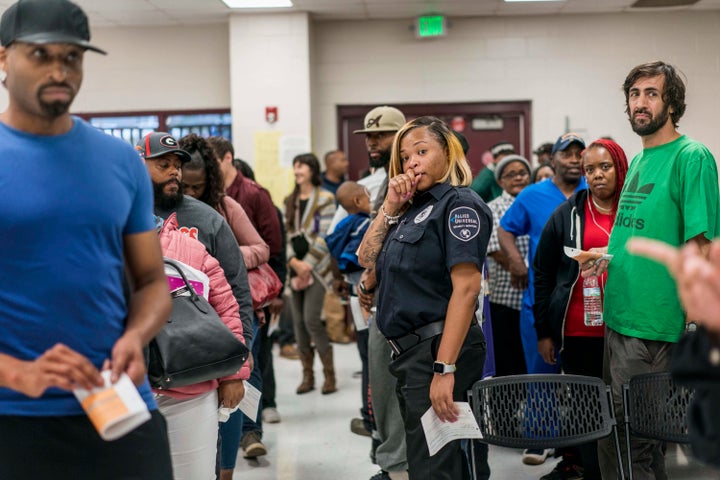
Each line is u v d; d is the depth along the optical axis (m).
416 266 2.40
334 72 7.71
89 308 1.64
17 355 1.60
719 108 7.39
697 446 1.29
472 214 2.36
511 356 4.50
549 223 3.46
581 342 3.35
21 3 1.54
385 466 3.42
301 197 5.79
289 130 7.31
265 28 7.29
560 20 7.50
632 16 7.43
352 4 7.02
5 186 1.57
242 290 2.87
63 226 1.60
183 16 7.32
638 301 2.66
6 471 1.63
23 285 1.59
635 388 2.50
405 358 2.45
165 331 2.27
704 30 7.38
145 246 1.79
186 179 3.19
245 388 2.84
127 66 7.73
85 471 1.68
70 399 1.65
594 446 3.29
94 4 6.85
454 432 2.33
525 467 3.92
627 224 2.73
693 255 1.18
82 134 1.66
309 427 4.66
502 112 7.64
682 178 2.60
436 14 7.42
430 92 7.66
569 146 4.00
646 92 2.65
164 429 1.83
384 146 3.66
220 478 3.23
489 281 4.51
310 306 5.40
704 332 1.27
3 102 6.22
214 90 7.70
